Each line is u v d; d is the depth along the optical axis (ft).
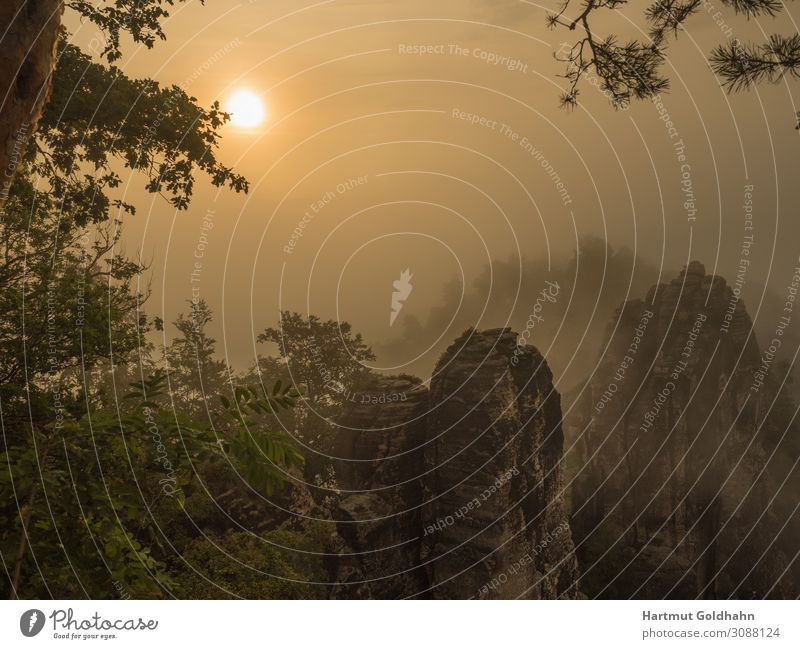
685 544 210.79
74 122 51.75
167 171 54.85
